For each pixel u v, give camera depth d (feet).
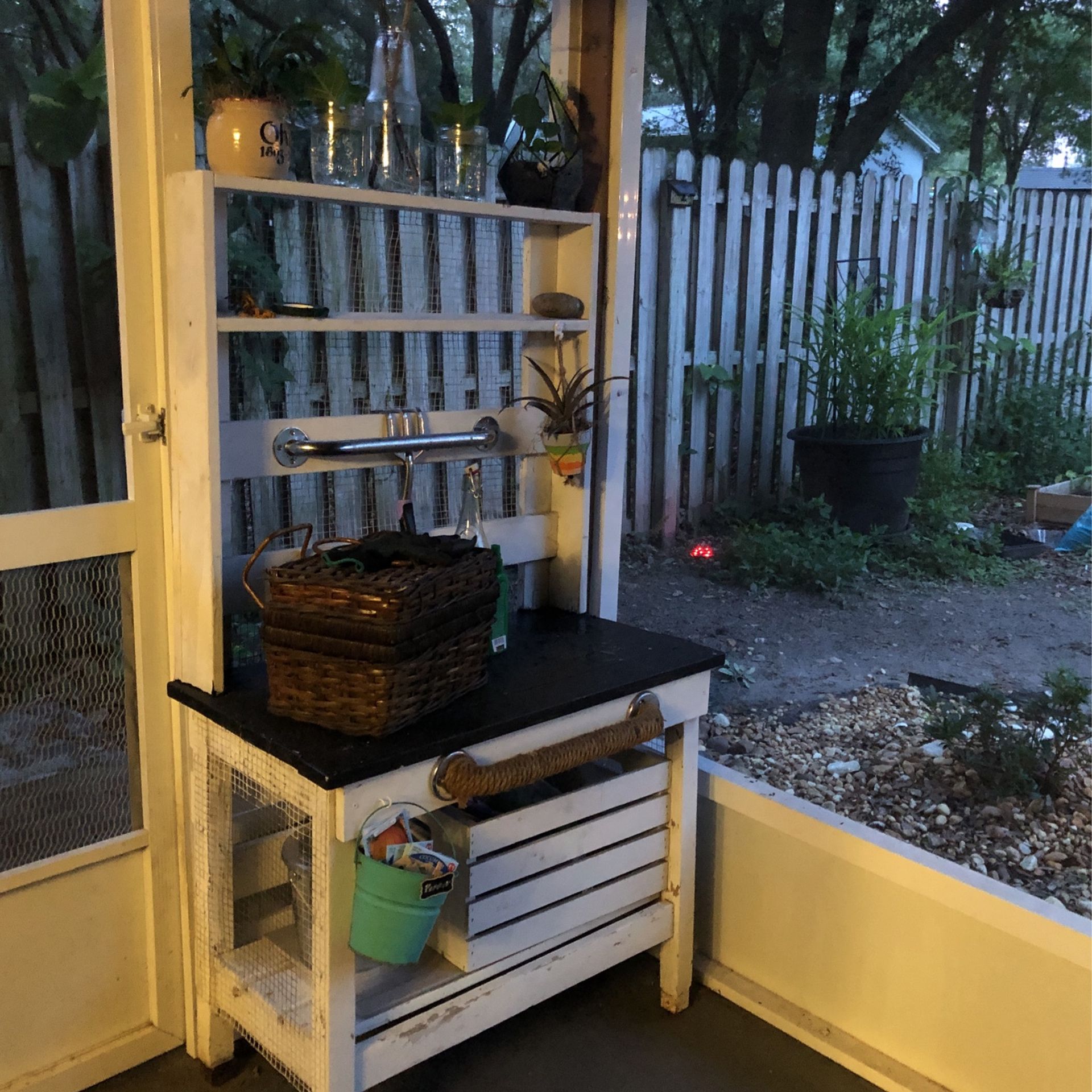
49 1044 5.23
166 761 5.32
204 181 4.37
